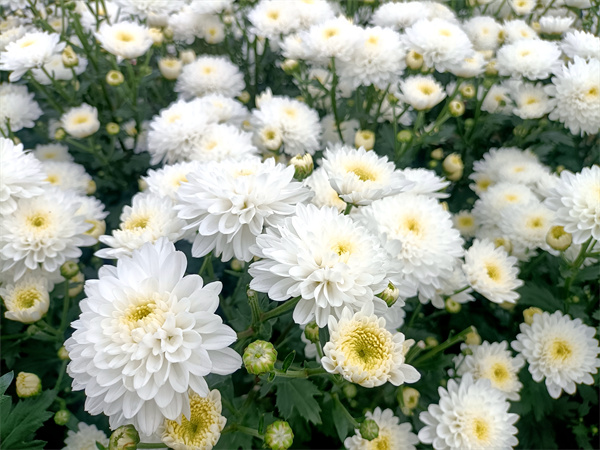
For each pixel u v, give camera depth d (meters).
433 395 0.33
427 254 0.29
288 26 0.49
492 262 0.33
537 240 0.36
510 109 0.50
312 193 0.25
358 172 0.27
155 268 0.21
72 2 0.49
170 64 0.52
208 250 0.24
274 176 0.24
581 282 0.39
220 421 0.24
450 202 0.49
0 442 0.27
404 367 0.21
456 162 0.43
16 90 0.48
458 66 0.44
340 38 0.42
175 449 0.23
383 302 0.22
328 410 0.32
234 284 0.38
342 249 0.22
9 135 0.44
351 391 0.28
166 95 0.59
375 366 0.20
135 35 0.47
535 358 0.33
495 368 0.32
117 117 0.49
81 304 0.21
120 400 0.20
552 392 0.32
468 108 0.53
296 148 0.43
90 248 0.42
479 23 0.56
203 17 0.58
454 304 0.33
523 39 0.48
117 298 0.20
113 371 0.19
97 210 0.38
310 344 0.31
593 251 0.34
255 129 0.44
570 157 0.49
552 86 0.44
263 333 0.25
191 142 0.40
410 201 0.31
